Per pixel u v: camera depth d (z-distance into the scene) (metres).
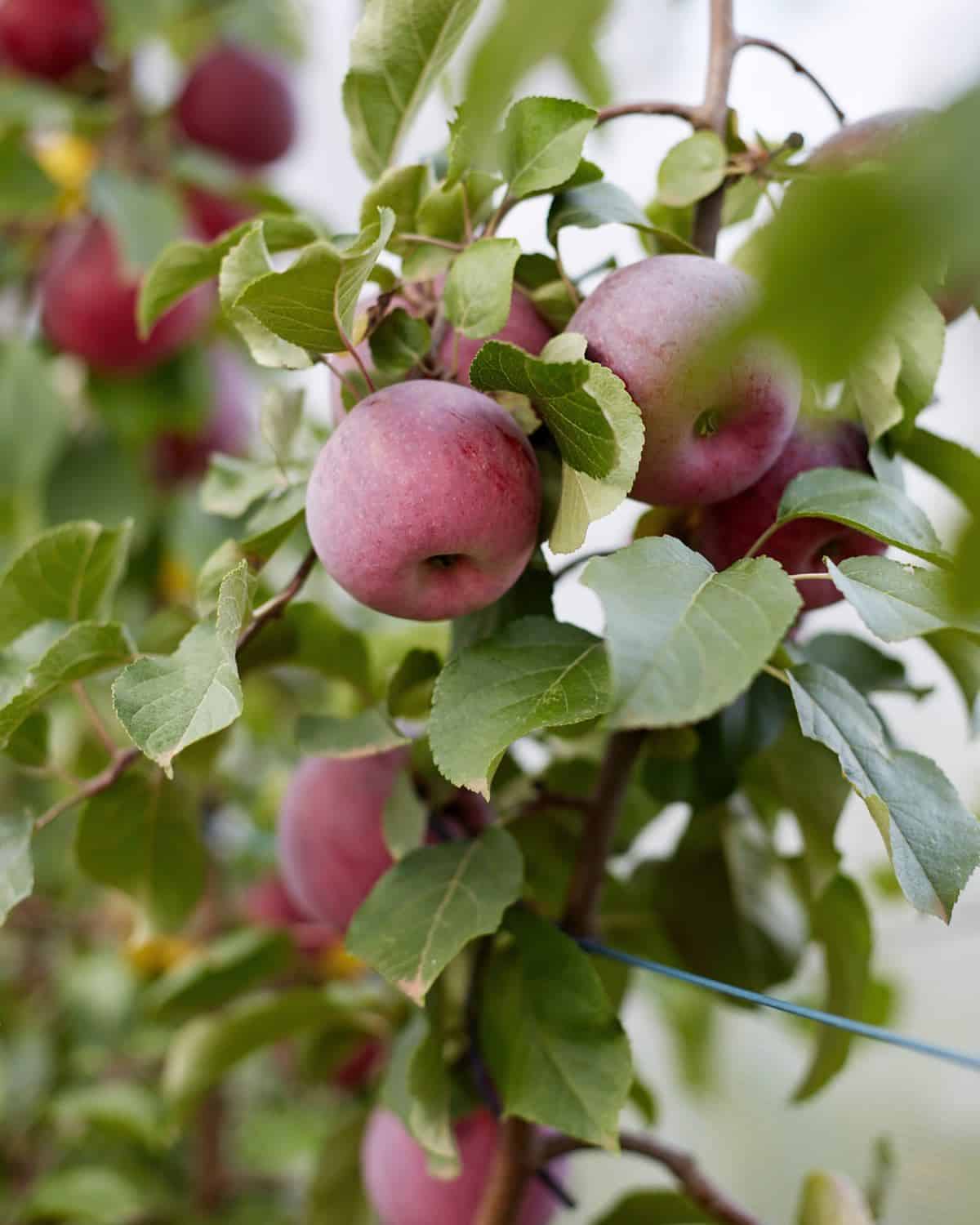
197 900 0.90
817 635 0.85
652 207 0.80
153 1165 1.51
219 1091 1.44
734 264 0.76
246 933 1.02
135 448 1.47
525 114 0.72
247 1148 1.42
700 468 0.71
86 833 0.86
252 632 0.76
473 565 0.70
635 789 0.88
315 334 0.69
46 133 1.46
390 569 0.69
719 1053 1.26
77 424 1.49
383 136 0.78
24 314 1.51
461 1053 0.82
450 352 0.74
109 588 0.81
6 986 1.65
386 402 0.69
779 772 0.82
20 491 1.40
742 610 0.62
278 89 1.56
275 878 1.29
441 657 0.79
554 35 0.60
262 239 0.71
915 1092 1.53
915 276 0.36
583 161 0.74
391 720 0.78
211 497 0.83
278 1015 0.97
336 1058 1.02
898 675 0.84
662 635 0.61
